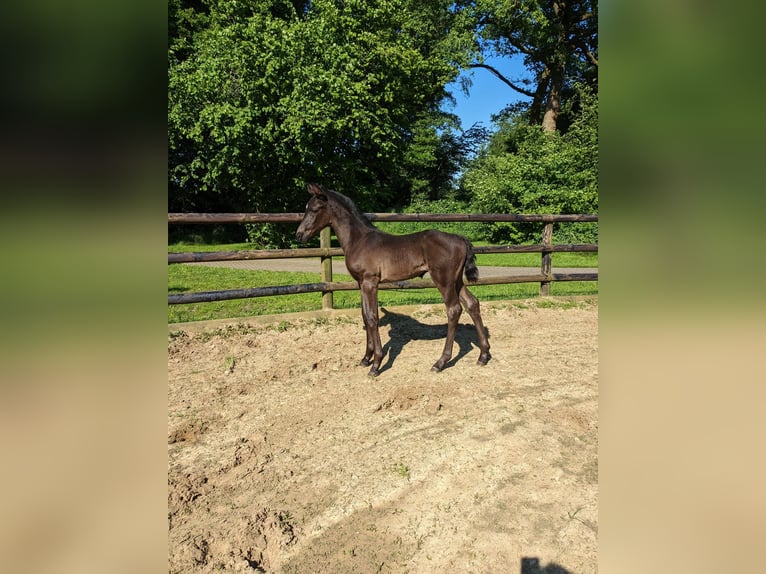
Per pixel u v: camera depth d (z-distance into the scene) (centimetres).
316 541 187
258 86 1165
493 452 247
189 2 1753
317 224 371
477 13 1825
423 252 354
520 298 614
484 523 194
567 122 2252
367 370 379
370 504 209
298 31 1184
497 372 370
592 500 207
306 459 247
